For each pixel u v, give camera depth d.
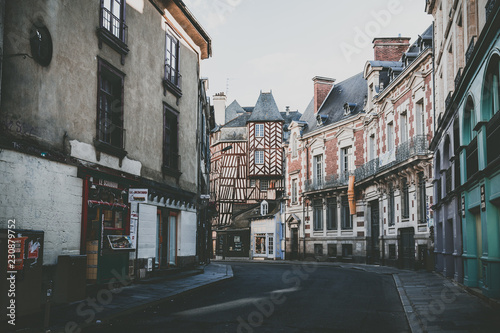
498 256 9.48
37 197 8.80
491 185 9.47
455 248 13.35
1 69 7.79
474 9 11.34
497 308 8.67
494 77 9.30
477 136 10.27
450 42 14.88
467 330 6.91
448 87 15.47
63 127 9.72
